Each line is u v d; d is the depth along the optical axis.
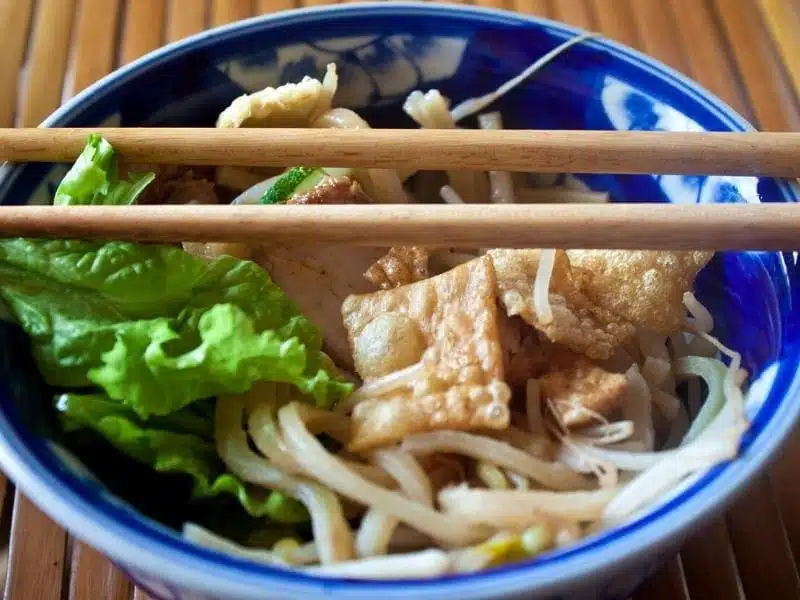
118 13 0.23
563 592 0.10
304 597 0.10
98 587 0.14
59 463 0.11
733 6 0.24
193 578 0.10
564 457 0.14
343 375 0.15
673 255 0.16
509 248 0.14
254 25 0.17
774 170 0.15
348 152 0.15
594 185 0.19
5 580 0.14
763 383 0.13
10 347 0.13
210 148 0.15
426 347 0.14
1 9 0.23
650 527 0.10
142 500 0.13
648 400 0.15
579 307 0.15
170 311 0.14
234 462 0.13
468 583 0.10
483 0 0.24
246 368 0.13
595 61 0.18
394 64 0.19
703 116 0.16
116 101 0.16
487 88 0.19
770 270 0.15
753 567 0.15
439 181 0.19
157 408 0.12
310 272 0.17
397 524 0.13
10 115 0.21
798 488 0.16
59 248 0.13
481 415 0.13
